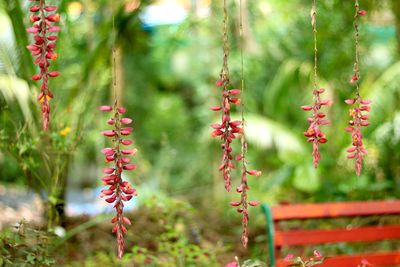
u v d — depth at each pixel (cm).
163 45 959
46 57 238
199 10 827
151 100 1016
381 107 598
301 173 645
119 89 716
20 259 323
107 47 485
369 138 598
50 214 431
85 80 480
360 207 369
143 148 934
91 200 740
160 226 473
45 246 338
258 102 795
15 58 444
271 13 779
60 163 436
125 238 502
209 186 844
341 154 642
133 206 609
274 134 690
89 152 728
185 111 1029
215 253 454
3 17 457
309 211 363
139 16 539
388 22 714
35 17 240
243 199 242
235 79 770
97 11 563
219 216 662
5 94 427
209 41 855
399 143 593
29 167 415
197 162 870
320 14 632
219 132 240
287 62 727
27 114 429
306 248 480
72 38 531
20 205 551
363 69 670
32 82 438
